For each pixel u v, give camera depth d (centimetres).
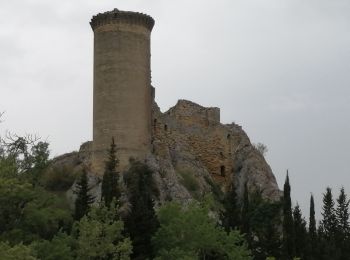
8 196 5159
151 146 8094
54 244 5012
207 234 5556
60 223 5812
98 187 7331
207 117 9119
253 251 6525
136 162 7519
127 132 7606
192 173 8406
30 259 4212
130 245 4984
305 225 7794
